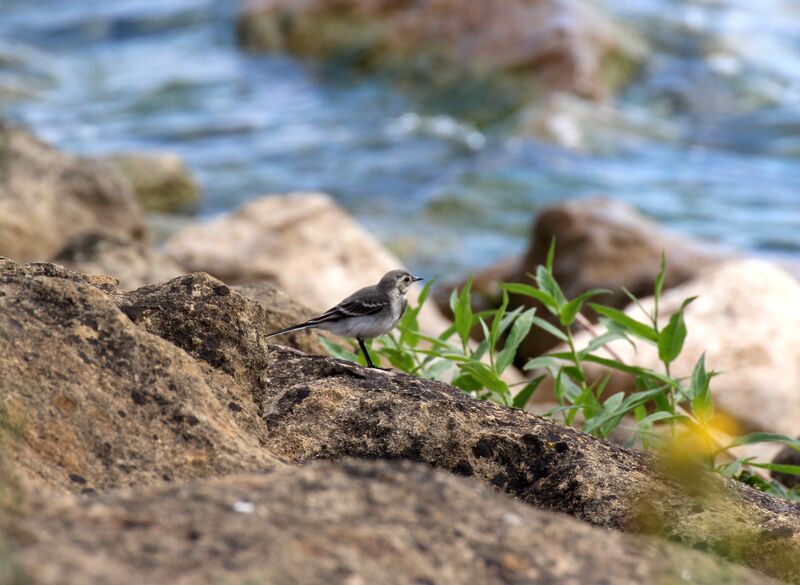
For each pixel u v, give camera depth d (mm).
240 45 42688
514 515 4469
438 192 30484
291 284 18141
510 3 39125
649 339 8828
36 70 40625
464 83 37375
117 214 19594
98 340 5754
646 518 5941
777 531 6117
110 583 3400
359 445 6684
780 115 36344
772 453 13258
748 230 28422
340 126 35688
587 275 20516
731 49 39938
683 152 34000
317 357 7617
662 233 21359
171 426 5566
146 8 46969
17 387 5363
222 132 35344
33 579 3318
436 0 39906
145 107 37562
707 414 7996
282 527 3998
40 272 6496
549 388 14414
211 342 6512
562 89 36125
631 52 38562
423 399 6957
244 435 5816
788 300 15391
